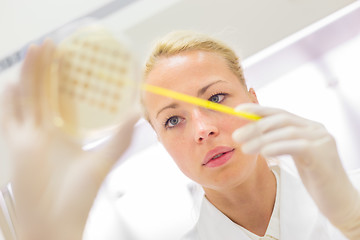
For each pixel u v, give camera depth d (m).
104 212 1.50
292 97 1.42
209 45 0.90
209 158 0.80
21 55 1.00
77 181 0.73
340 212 0.73
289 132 0.68
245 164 0.81
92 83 0.60
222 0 1.03
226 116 0.81
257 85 1.37
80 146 0.76
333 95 1.43
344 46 1.32
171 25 1.03
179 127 0.86
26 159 0.69
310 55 1.31
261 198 0.93
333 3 1.08
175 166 1.49
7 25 0.99
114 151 0.77
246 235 0.94
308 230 0.88
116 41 0.60
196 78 0.83
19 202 0.71
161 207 1.51
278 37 1.09
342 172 0.74
